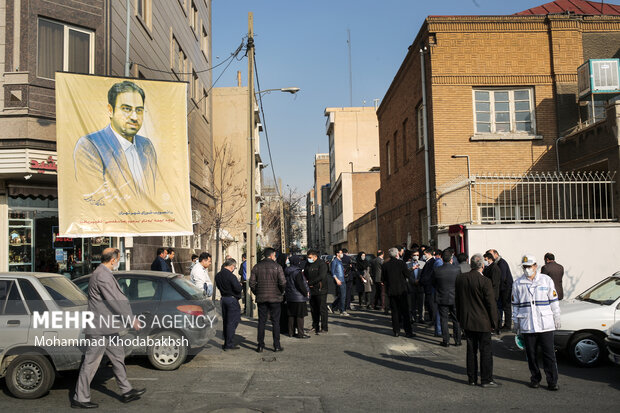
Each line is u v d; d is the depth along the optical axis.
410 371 8.12
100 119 11.38
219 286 10.05
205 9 26.25
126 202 11.45
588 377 7.77
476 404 6.34
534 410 6.08
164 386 7.14
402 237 21.23
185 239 21.31
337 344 10.50
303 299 11.20
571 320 8.48
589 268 13.20
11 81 11.50
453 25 16.62
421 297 13.76
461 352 9.70
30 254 12.38
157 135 11.83
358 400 6.49
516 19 16.66
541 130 16.36
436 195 16.08
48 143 11.77
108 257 6.67
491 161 16.28
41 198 12.61
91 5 12.67
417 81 18.17
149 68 16.16
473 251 13.23
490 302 7.19
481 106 16.66
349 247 46.69
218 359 9.02
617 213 13.34
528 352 7.20
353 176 49.06
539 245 13.27
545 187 15.51
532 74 16.56
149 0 16.31
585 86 15.66
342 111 63.81
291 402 6.38
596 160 14.32
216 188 24.36
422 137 18.25
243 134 32.69
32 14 11.73
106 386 7.23
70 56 12.40
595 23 16.92
